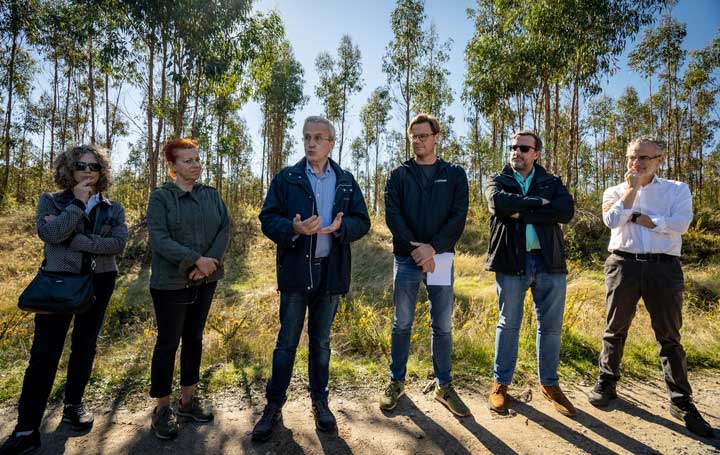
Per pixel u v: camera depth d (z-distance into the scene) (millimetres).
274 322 4570
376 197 30672
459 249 10648
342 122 22859
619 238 2787
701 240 10391
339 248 2455
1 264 8633
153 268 2275
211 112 10938
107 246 2260
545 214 2592
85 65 15555
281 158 25422
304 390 2848
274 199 2457
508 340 2674
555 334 2678
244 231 11391
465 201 2697
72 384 2326
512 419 2535
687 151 21766
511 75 11875
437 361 2705
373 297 6566
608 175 29031
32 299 2006
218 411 2551
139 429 2316
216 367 3191
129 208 13477
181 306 2281
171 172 2439
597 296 5816
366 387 2955
